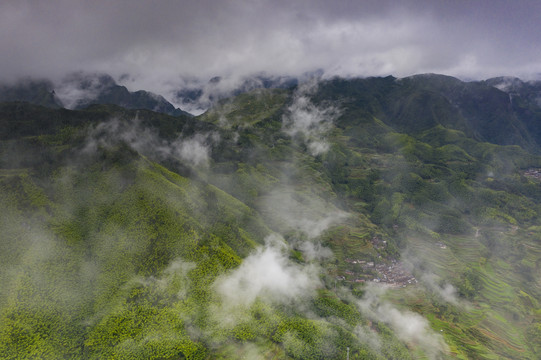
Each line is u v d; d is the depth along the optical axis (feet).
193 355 338.54
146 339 338.75
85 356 316.40
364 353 378.53
